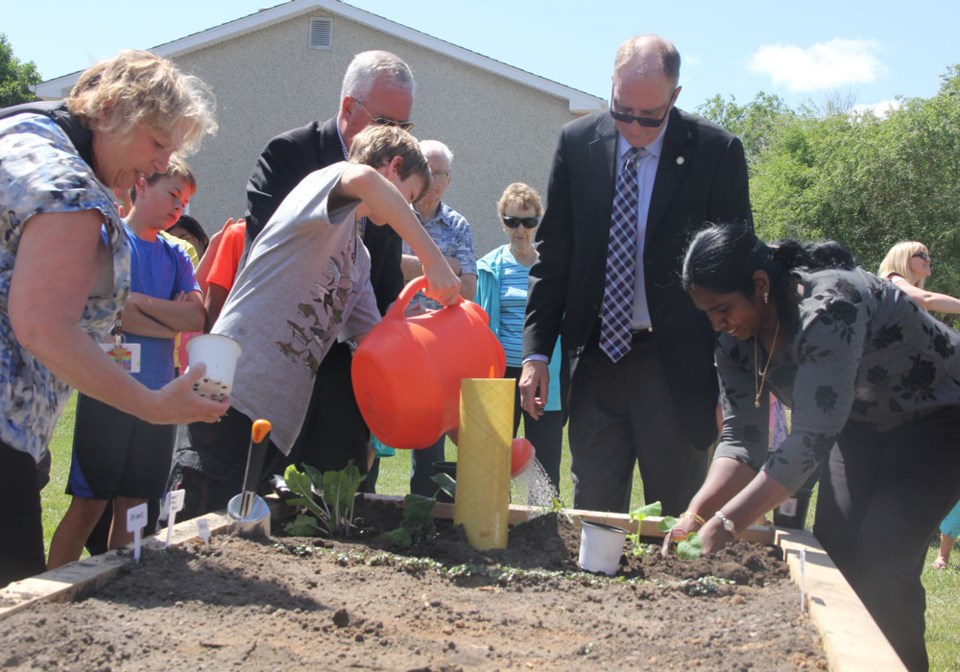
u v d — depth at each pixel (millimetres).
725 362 2891
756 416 2859
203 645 1592
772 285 2486
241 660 1531
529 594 2172
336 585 2080
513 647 1734
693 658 1692
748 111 53875
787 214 28656
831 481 3062
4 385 1997
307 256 2693
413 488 4863
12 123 1905
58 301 1786
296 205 2684
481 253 17688
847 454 3035
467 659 1636
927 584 5352
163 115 1965
